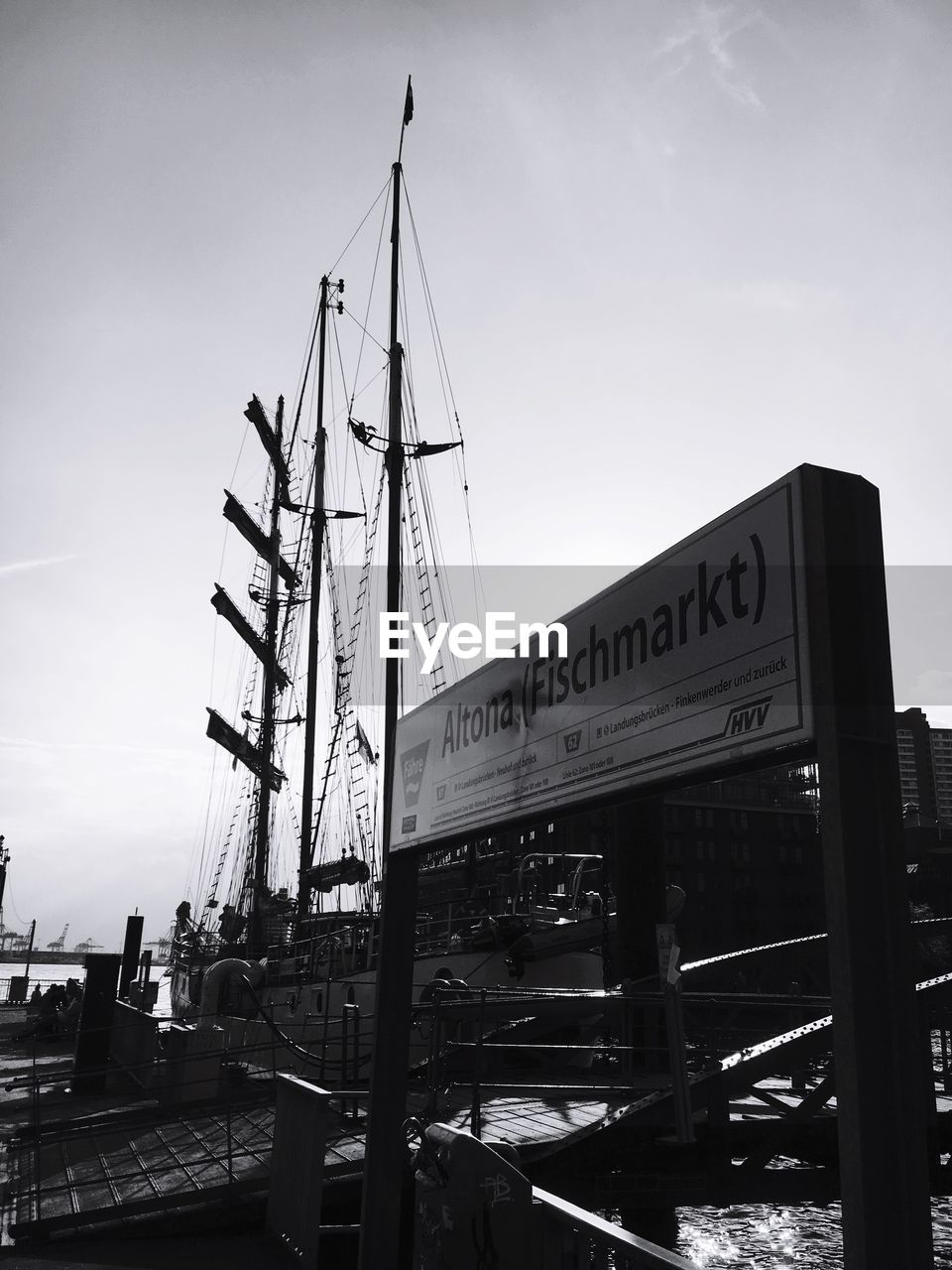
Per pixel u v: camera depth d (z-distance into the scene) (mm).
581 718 3906
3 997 61688
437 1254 4707
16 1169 11297
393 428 35969
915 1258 2367
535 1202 4434
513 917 17000
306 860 44281
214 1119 12906
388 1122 5738
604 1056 15766
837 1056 2486
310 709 47344
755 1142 10016
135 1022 21406
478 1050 9836
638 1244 3582
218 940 45156
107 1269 8031
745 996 11602
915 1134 2453
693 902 102562
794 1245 10156
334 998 20625
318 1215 8055
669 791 3580
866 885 2555
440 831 5328
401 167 40094
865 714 2658
